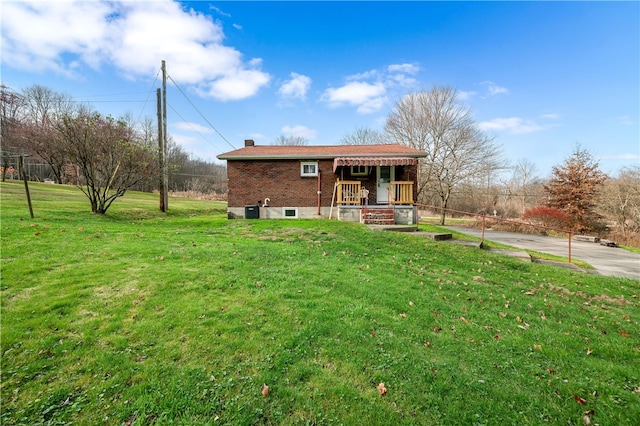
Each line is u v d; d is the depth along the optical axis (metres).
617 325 5.13
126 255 6.51
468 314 4.99
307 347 3.51
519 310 5.49
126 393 2.64
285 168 15.13
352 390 2.85
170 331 3.64
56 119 12.41
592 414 2.77
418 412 2.63
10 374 2.78
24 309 3.91
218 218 15.36
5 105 35.78
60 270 5.31
